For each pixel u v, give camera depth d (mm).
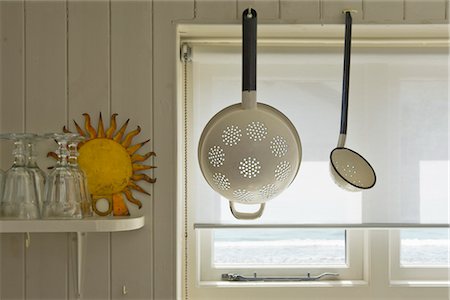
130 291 1513
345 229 1741
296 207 1720
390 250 1819
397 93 1719
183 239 1756
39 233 1519
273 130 1373
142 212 1520
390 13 1540
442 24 1540
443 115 1728
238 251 1855
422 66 1722
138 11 1528
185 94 1726
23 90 1521
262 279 1820
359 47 1708
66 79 1523
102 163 1518
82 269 1493
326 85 1722
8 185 1453
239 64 1719
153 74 1526
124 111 1523
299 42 1719
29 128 1520
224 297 1786
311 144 1720
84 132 1523
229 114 1389
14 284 1513
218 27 1561
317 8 1536
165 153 1524
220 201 1717
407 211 1715
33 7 1523
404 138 1720
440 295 1792
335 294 1795
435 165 1724
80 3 1526
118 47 1527
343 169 1449
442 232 1849
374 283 1795
